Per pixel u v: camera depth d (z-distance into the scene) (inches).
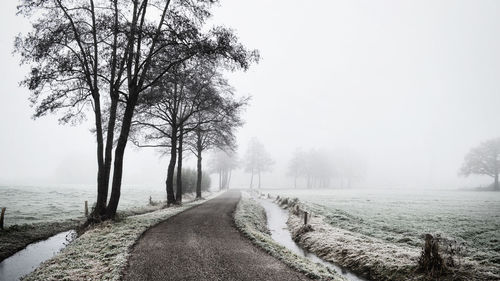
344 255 442.0
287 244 544.4
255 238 448.8
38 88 579.2
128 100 626.8
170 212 745.6
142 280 273.3
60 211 874.1
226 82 996.6
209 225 565.6
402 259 383.2
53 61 571.2
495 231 574.2
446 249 366.0
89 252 360.2
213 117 1097.4
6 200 1210.0
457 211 972.6
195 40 560.4
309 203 1224.2
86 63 597.0
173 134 1012.5
